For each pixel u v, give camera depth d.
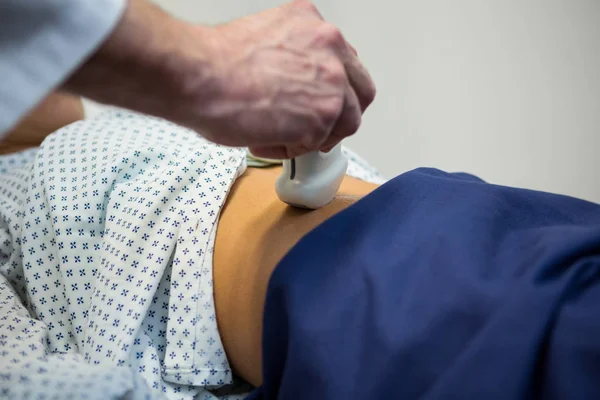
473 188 0.49
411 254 0.44
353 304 0.43
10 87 0.32
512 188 0.49
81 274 0.61
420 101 1.28
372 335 0.41
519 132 1.21
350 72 0.48
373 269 0.44
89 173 0.65
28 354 0.50
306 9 0.48
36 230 0.65
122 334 0.53
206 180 0.62
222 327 0.55
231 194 0.63
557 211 0.47
